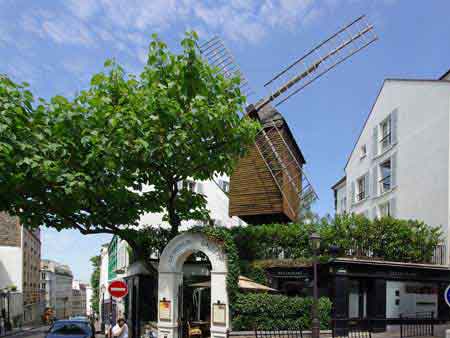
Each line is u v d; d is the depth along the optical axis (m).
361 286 20.88
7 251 58.41
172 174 17.52
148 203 18.27
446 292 13.76
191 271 22.16
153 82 16.06
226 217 36.09
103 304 49.00
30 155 13.66
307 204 24.64
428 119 25.19
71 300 135.12
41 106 14.48
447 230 22.81
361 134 33.28
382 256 21.05
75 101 15.07
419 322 21.11
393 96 28.50
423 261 21.48
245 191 25.69
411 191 25.88
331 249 17.66
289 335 17.23
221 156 16.52
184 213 19.81
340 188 40.91
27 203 15.30
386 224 21.27
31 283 70.06
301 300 17.92
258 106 26.62
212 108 15.52
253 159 25.78
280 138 25.38
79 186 14.03
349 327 18.88
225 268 16.80
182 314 17.84
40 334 41.19
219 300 16.69
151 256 22.75
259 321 17.17
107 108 14.71
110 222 18.16
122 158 14.60
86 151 14.84
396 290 21.55
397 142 27.56
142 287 22.08
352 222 21.19
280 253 20.94
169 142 15.11
